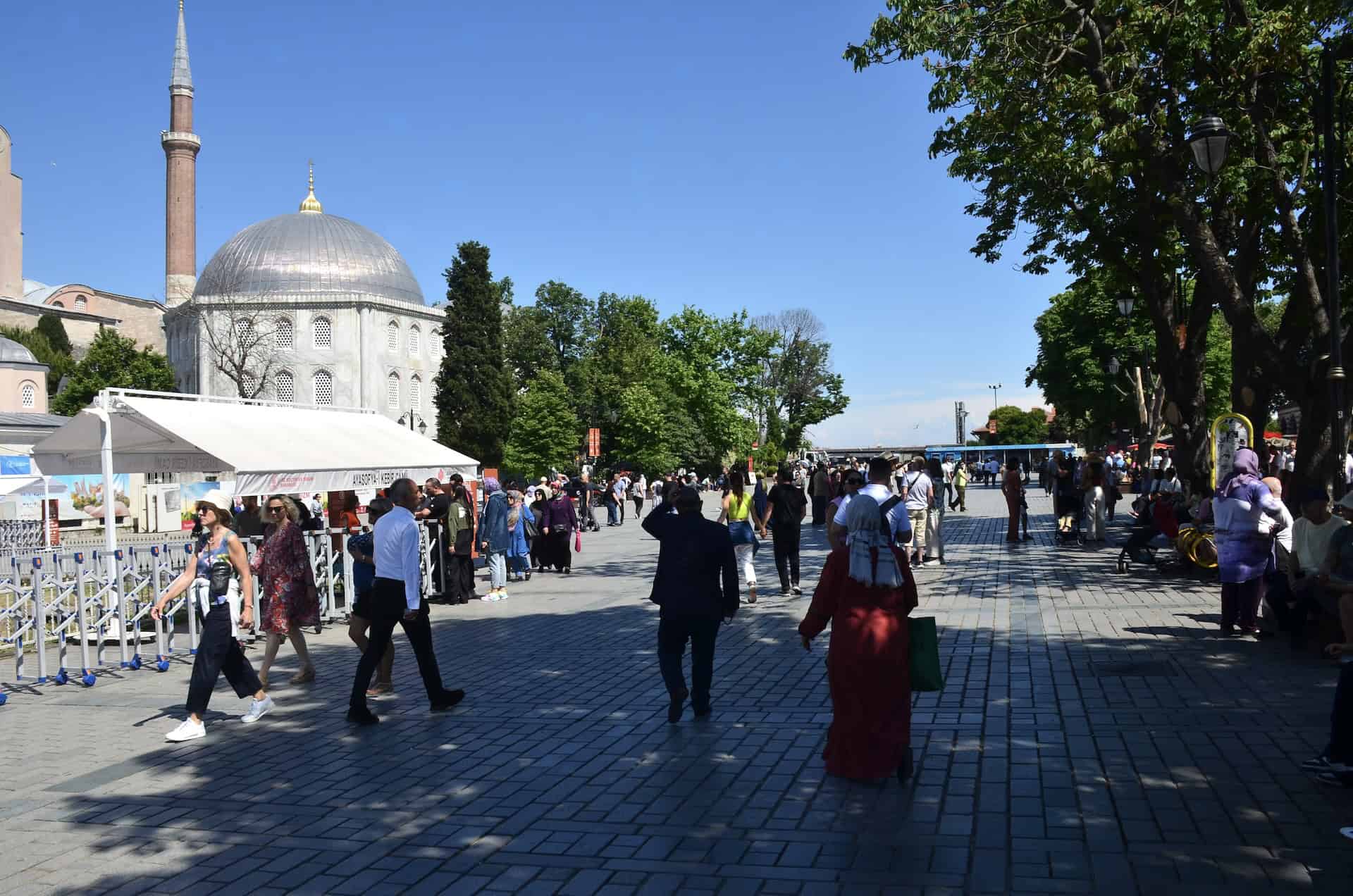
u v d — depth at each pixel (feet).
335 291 286.25
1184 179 49.90
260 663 38.58
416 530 28.43
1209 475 63.41
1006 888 15.17
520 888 15.93
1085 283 73.61
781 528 50.85
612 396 277.03
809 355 333.62
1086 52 50.90
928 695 27.86
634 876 16.21
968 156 64.08
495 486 60.03
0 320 267.59
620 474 134.92
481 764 23.12
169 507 139.44
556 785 21.24
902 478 72.08
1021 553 68.18
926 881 15.51
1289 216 47.16
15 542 107.04
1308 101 50.14
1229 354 176.45
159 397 49.49
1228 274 48.83
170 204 311.47
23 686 35.60
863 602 20.77
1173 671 29.78
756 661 34.01
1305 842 16.60
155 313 338.34
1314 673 28.99
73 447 47.42
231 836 18.98
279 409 56.65
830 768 20.94
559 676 33.12
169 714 30.30
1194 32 47.93
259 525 48.52
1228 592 35.17
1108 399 167.73
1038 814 18.29
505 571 58.85
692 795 20.22
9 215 275.18
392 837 18.57
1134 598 45.24
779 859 16.61
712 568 26.55
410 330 301.02
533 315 316.60
